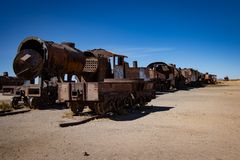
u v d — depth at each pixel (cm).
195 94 2534
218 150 546
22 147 580
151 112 1182
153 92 1595
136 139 642
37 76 1414
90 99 928
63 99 970
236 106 1401
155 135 685
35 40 1429
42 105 1434
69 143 608
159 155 512
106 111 1021
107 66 1839
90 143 606
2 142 629
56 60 1448
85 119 916
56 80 1513
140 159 489
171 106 1438
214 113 1116
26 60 1393
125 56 1919
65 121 927
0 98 2184
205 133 710
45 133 722
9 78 3114
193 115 1060
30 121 954
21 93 1399
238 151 538
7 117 1069
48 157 506
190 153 525
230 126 812
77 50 1742
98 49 1920
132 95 1246
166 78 3497
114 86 1059
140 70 2330
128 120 944
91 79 1742
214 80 7069
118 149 555
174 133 710
